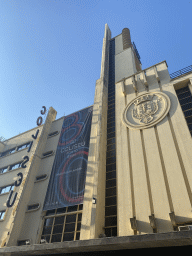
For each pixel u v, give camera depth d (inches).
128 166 619.2
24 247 450.3
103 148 775.7
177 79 765.9
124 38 1457.9
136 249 373.4
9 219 833.5
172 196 489.1
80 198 704.4
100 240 366.0
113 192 655.8
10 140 1342.3
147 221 479.5
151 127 669.3
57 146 1007.6
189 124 641.0
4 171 1147.9
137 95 816.9
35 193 860.0
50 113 1221.1
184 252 342.6
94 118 901.8
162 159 577.0
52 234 687.7
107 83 1111.6
